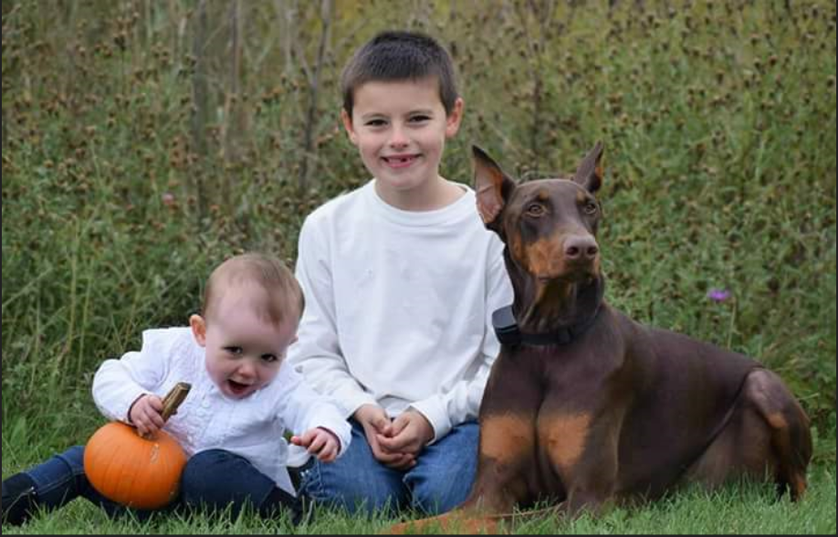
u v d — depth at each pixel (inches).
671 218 325.4
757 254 320.8
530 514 194.9
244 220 336.8
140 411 197.0
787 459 229.0
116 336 294.2
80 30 362.9
